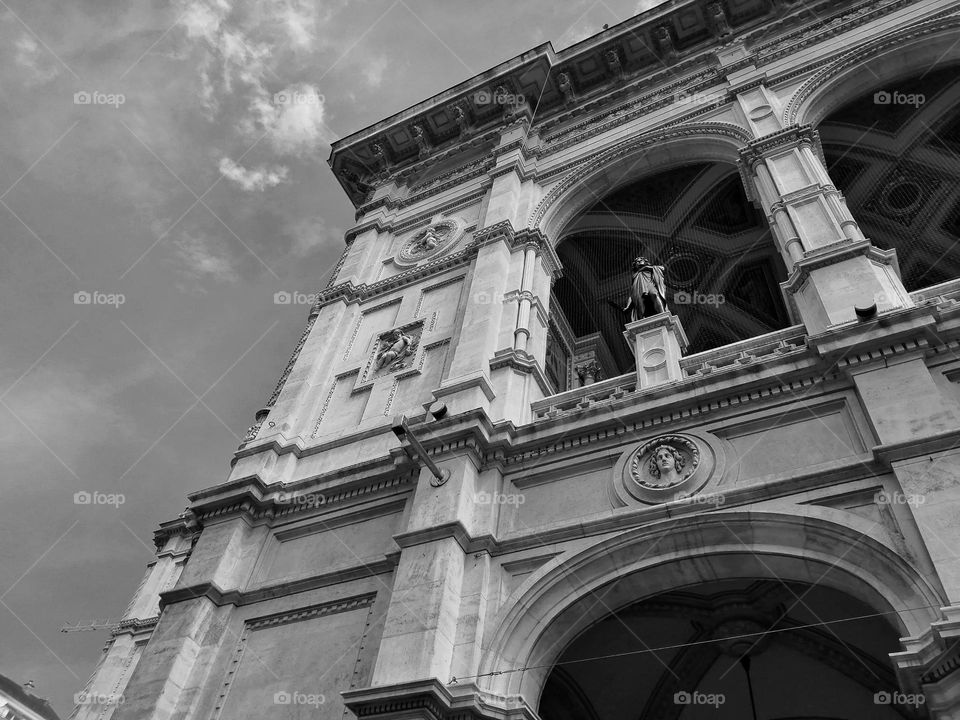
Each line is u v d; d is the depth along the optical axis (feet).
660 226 71.77
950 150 65.41
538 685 32.17
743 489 32.55
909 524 28.40
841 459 31.83
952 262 66.13
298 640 38.04
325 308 62.44
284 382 57.21
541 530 35.50
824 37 60.80
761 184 50.60
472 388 44.06
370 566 38.68
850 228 42.63
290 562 42.50
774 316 70.64
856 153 67.51
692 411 37.55
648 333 44.91
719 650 42.70
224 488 46.42
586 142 66.85
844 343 34.63
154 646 39.22
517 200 63.46
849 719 41.98
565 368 69.97
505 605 33.37
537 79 72.79
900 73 56.80
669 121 62.18
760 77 59.98
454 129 77.46
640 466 36.70
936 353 33.47
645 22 68.64
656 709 44.16
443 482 38.65
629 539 33.22
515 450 40.34
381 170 79.30
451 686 30.12
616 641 42.16
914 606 26.63
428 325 55.62
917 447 29.73
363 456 46.57
